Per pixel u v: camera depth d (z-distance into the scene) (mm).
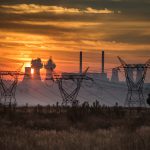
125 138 54031
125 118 103500
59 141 52500
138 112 138250
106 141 52656
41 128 79438
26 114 118938
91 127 81062
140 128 73125
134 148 46906
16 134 62594
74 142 51406
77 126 83312
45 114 120688
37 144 49875
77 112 101000
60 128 80250
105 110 118625
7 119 100312
